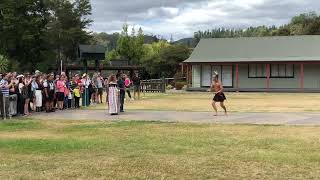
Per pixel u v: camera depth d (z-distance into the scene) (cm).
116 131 1695
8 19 5856
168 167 1062
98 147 1340
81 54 4862
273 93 4650
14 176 988
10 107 2227
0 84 2181
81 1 7419
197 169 1041
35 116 2269
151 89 4947
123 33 8344
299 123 1884
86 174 1003
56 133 1669
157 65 6888
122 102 2452
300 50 5291
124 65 7206
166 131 1677
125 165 1087
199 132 1641
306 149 1280
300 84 5106
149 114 2336
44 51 6538
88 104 2950
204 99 3628
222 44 5619
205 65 5409
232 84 5338
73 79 2856
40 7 6531
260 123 1894
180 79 5978
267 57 5244
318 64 5084
